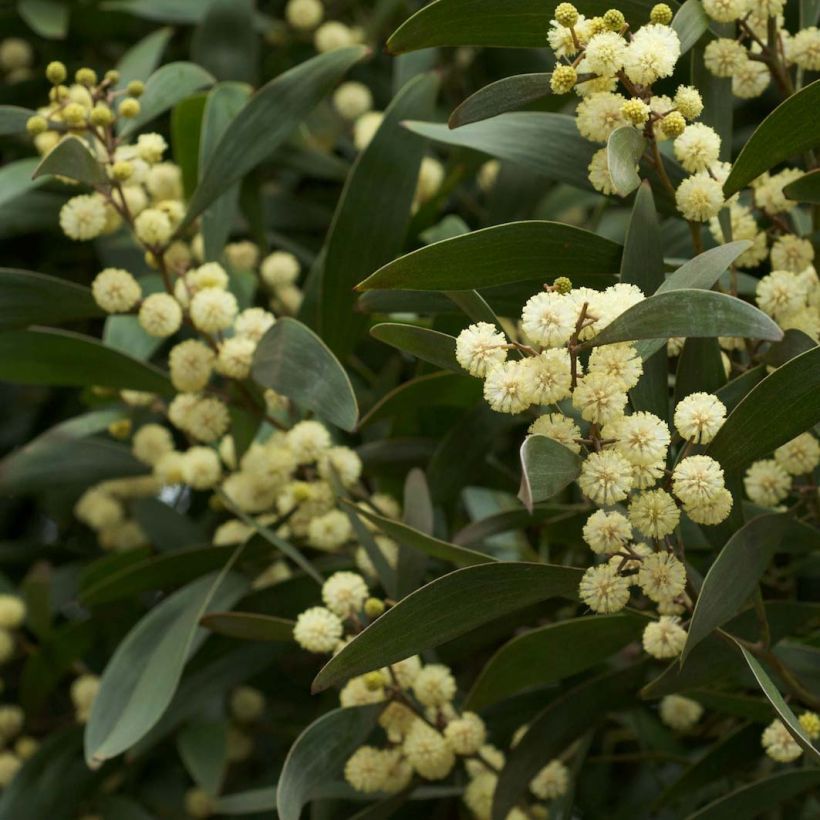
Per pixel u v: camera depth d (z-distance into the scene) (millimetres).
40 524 1076
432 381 845
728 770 828
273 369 810
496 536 891
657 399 759
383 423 909
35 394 1075
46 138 878
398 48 774
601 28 750
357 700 799
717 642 767
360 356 962
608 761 898
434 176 950
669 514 727
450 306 820
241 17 986
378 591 862
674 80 873
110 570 934
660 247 762
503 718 855
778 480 780
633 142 744
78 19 1047
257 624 813
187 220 851
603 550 732
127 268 987
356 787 808
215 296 836
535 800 876
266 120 854
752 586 753
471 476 855
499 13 771
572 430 727
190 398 859
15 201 974
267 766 972
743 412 735
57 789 913
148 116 876
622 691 827
